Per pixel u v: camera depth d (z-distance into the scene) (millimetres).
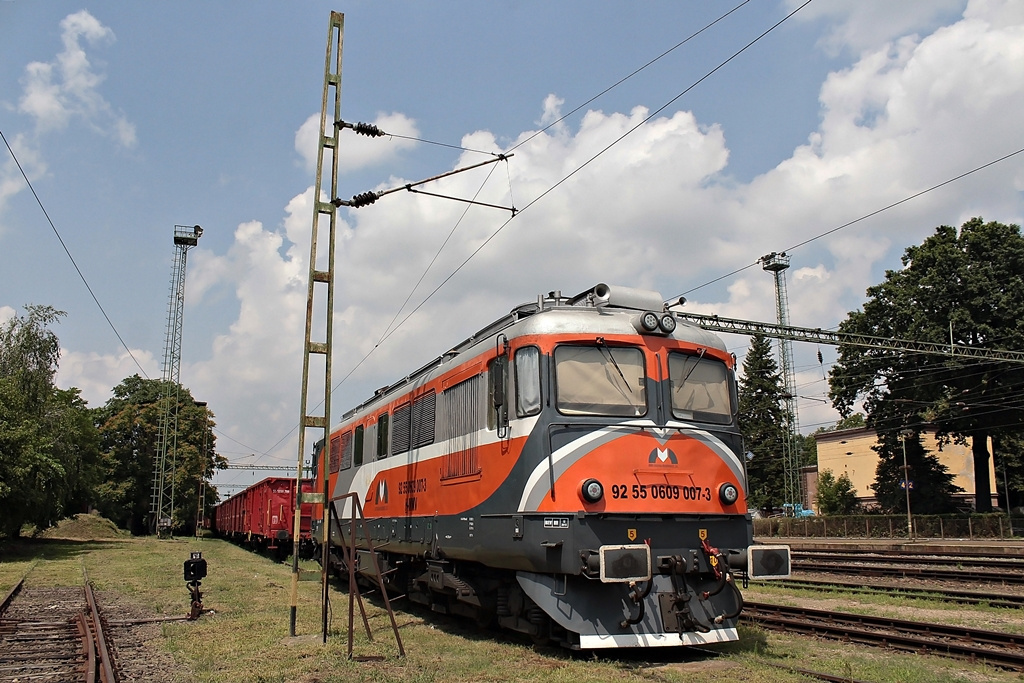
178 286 61375
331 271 13148
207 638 12031
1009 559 23172
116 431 64625
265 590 19312
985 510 42906
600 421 10195
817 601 16359
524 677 8969
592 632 9711
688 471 10445
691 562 10125
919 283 43375
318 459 25500
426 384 14258
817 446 69062
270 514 32844
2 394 32562
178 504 65125
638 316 10836
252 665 9984
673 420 10633
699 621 10055
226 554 36312
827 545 32844
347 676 9258
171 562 29375
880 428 45875
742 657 9906
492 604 12102
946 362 39969
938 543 35656
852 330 46062
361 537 18188
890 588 17703
